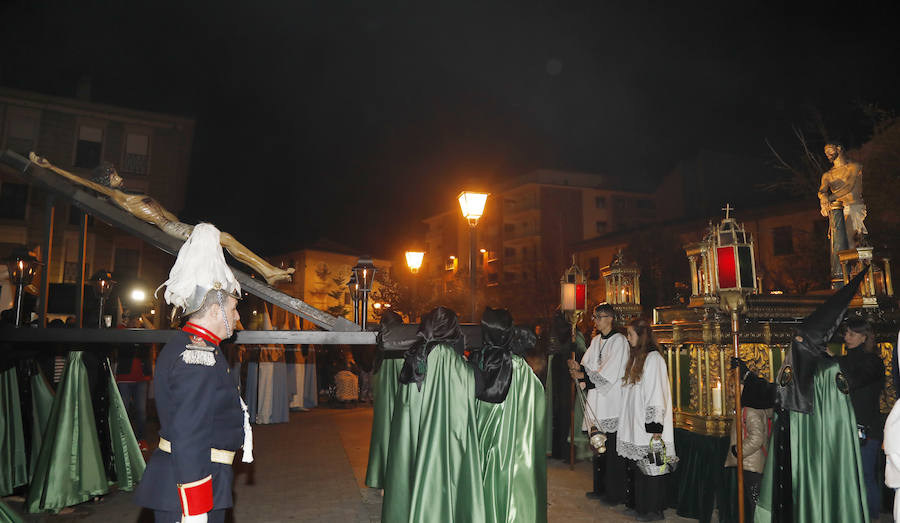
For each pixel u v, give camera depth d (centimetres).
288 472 756
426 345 403
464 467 393
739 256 487
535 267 4172
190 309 271
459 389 403
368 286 484
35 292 677
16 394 605
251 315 941
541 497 428
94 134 2602
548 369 862
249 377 1187
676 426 575
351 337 410
